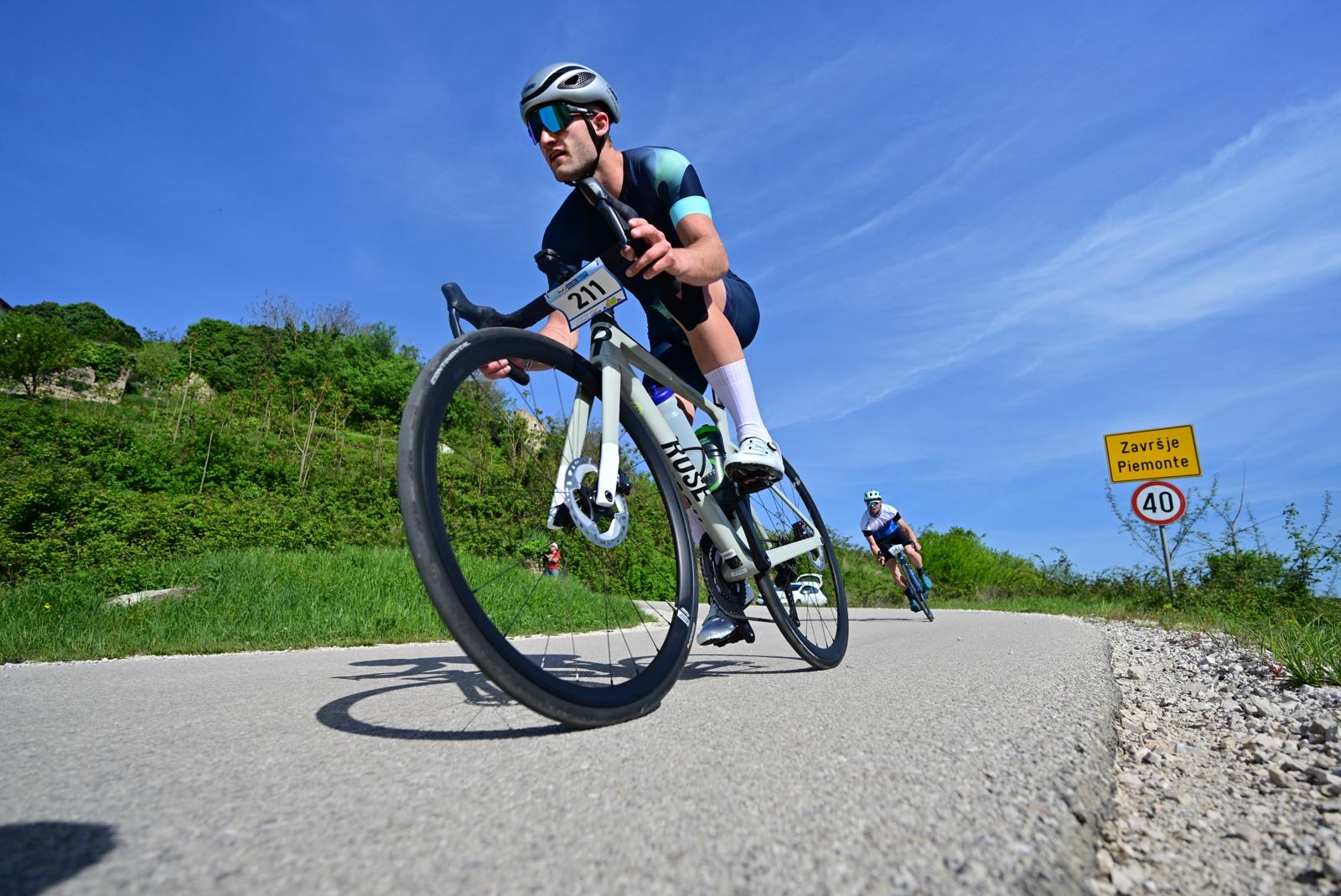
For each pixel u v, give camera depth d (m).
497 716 1.70
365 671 2.93
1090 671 2.58
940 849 0.85
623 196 2.28
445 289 2.15
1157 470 11.41
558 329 2.39
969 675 2.46
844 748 1.32
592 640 4.82
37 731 1.55
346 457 21.41
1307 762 1.49
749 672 2.71
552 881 0.74
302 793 1.05
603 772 1.16
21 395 25.59
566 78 2.20
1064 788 1.10
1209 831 1.10
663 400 2.48
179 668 3.40
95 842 0.84
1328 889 0.89
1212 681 2.94
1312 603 9.46
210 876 0.74
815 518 3.38
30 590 6.52
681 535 2.18
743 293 2.78
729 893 0.72
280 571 8.55
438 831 0.89
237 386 38.66
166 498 13.57
